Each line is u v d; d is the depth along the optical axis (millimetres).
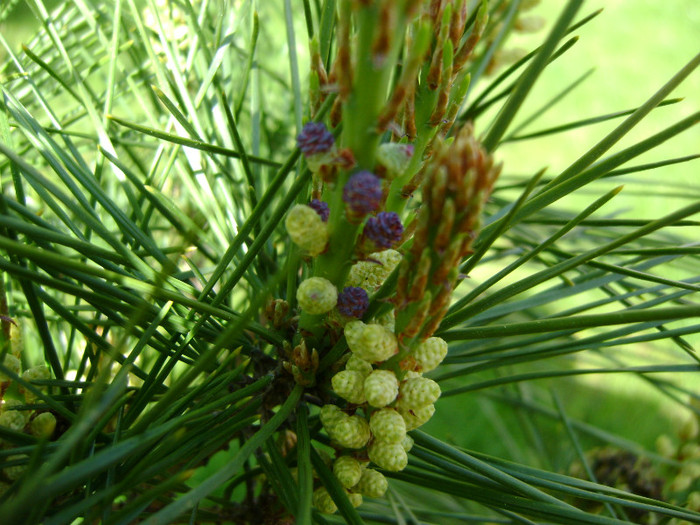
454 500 219
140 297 117
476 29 112
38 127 125
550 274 110
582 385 425
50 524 76
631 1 975
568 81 823
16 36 247
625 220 147
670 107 783
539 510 116
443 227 83
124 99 212
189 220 133
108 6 198
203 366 80
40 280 94
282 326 128
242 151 131
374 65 80
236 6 212
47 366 127
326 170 95
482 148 88
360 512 155
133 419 116
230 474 84
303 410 122
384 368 106
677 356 263
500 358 144
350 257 102
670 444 242
